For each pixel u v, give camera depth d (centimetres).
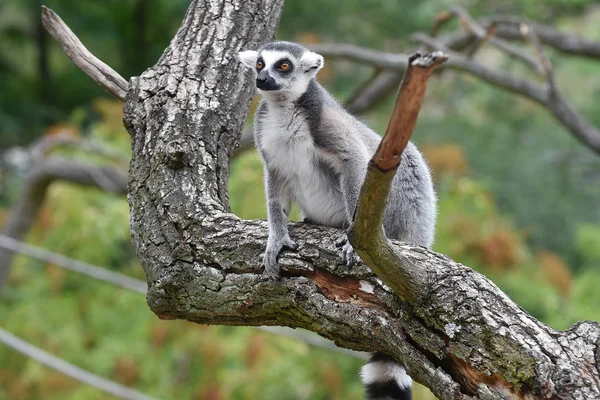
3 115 2317
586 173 2128
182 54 708
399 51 2195
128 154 1600
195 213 596
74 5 2375
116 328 1513
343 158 693
